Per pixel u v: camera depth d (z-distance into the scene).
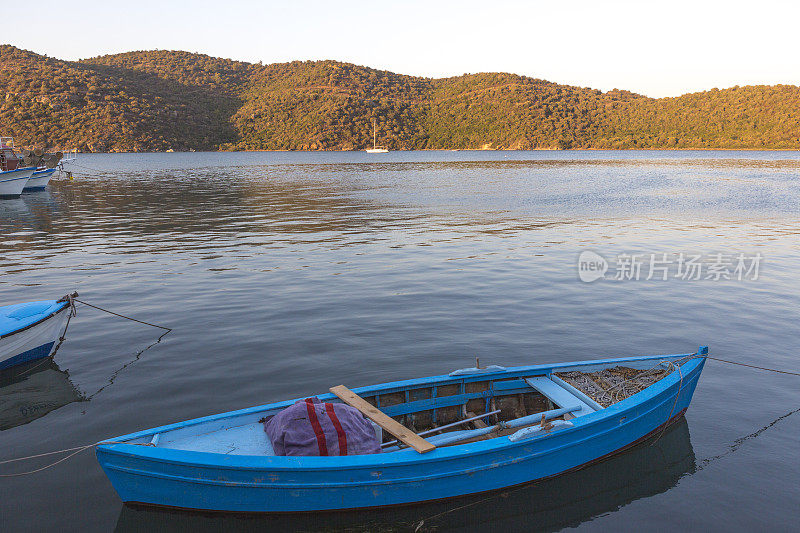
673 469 8.63
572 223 34.44
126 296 17.44
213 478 7.05
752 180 75.62
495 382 9.74
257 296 17.50
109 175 85.44
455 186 65.38
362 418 8.09
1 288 18.33
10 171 49.81
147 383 11.22
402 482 7.34
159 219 35.81
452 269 21.48
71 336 13.98
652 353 12.98
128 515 7.35
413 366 12.14
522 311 16.14
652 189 60.97
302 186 64.88
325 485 7.14
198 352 12.87
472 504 7.73
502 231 31.11
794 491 8.03
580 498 7.92
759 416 10.20
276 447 7.56
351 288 18.56
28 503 7.55
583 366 10.24
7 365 11.92
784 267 21.78
